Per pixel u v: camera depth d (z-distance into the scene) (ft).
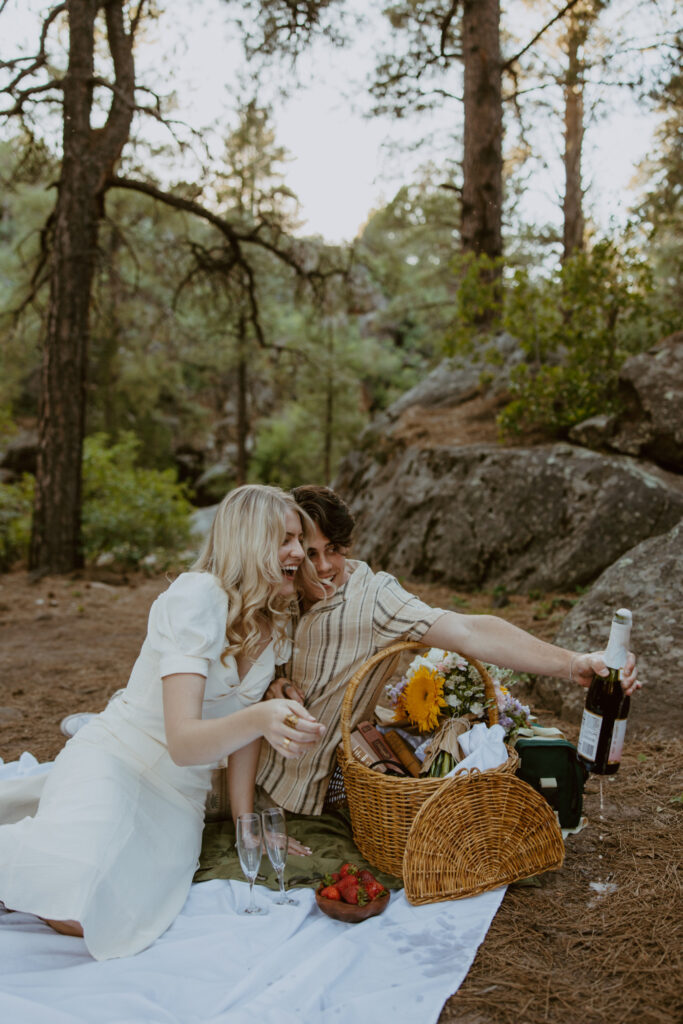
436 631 9.63
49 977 7.39
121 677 19.06
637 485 22.40
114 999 6.97
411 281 64.69
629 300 27.99
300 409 79.66
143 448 77.66
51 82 32.68
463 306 29.96
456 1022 6.88
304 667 10.13
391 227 51.93
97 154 33.86
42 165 36.09
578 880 9.23
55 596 30.09
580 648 15.47
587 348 27.58
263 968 7.52
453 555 25.11
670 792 11.30
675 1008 6.99
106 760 8.61
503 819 9.00
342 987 7.34
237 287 48.75
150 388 69.62
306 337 70.79
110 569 36.88
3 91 31.48
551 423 27.35
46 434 34.42
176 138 33.73
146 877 8.31
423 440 31.12
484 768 9.12
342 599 10.00
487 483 25.31
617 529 22.12
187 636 8.25
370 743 9.63
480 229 34.04
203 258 43.01
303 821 10.29
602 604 16.34
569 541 22.71
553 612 20.48
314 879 9.18
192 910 8.71
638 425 24.13
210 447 87.35
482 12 32.65
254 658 9.29
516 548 23.72
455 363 31.89
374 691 10.16
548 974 7.50
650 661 14.33
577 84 30.09
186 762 7.97
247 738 7.72
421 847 8.66
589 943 7.98
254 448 84.17
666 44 28.25
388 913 8.55
